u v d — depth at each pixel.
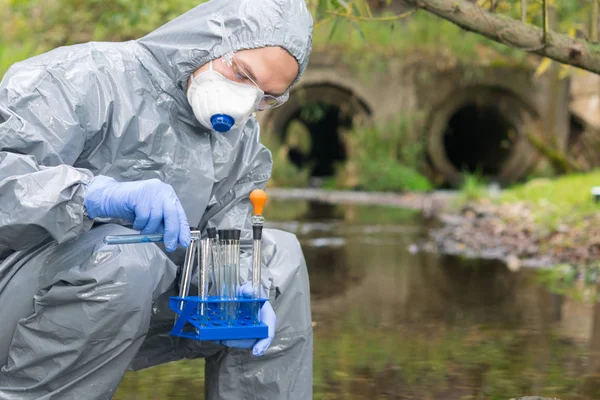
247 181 3.13
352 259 8.28
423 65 21.34
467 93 21.55
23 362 2.61
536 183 14.68
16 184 2.45
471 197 14.20
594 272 7.20
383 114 21.45
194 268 2.97
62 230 2.49
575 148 22.27
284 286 2.90
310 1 4.75
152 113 2.81
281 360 2.93
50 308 2.56
